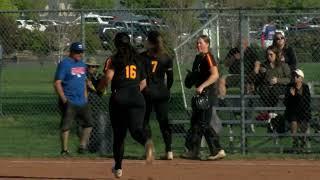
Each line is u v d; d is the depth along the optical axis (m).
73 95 49.50
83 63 49.72
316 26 60.81
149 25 62.75
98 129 53.19
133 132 38.53
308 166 46.75
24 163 48.72
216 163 48.25
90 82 53.22
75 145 57.22
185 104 59.31
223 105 55.28
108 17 65.75
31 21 65.00
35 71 115.81
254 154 52.00
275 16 55.72
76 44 49.25
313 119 54.03
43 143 59.44
